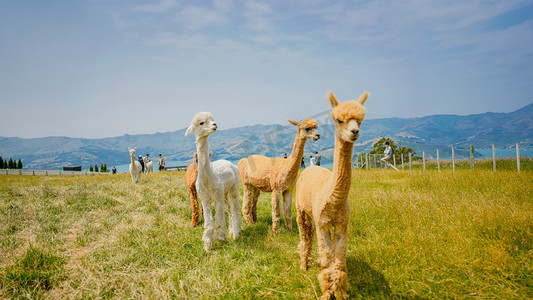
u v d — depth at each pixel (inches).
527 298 113.2
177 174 692.7
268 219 274.7
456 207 217.6
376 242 174.9
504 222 171.0
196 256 190.1
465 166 637.3
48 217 277.9
